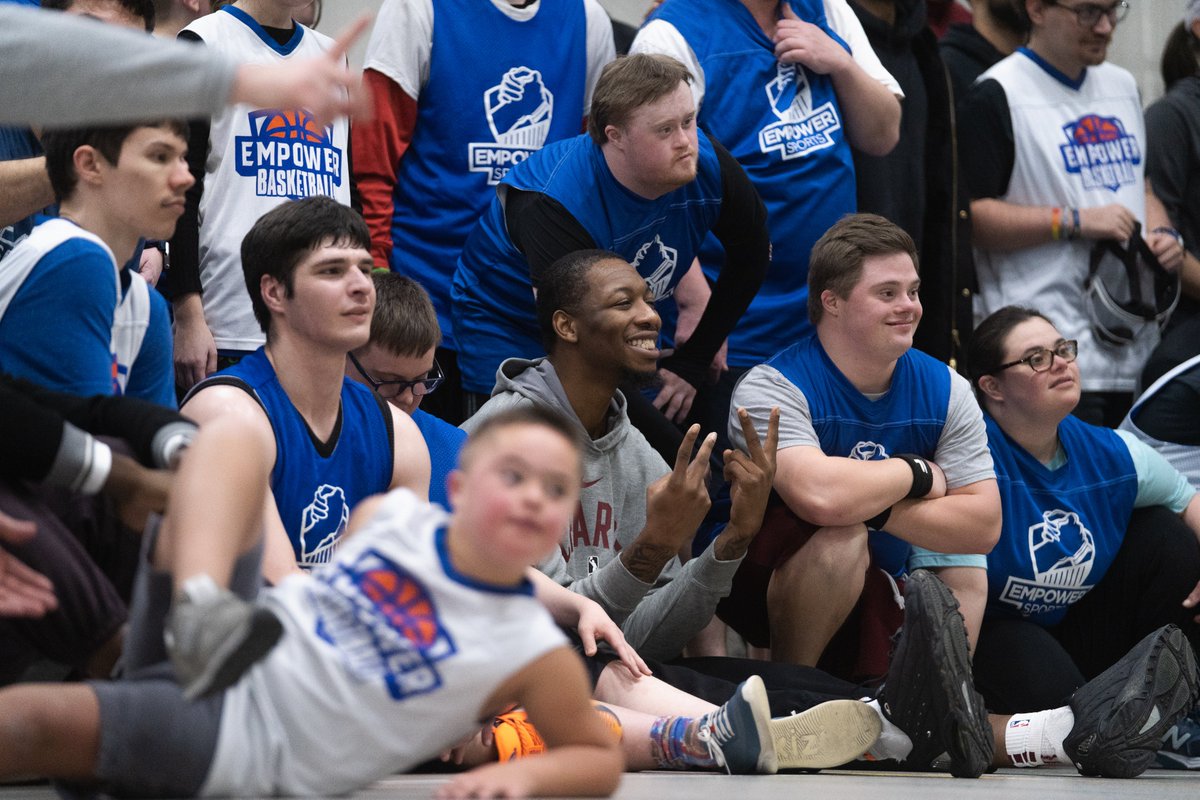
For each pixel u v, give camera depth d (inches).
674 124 334.6
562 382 321.4
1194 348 434.6
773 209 392.8
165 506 178.9
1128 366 443.5
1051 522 362.3
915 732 272.7
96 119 166.4
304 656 161.6
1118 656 372.8
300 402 255.4
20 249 220.4
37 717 151.6
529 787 161.8
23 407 176.9
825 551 323.3
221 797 160.2
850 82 398.0
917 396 340.2
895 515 326.3
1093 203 448.1
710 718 258.8
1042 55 453.4
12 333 216.7
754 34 398.0
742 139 392.8
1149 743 295.0
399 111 369.7
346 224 254.2
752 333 392.8
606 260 321.1
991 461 342.0
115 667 183.9
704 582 297.9
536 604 167.8
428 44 370.0
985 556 357.1
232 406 245.0
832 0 415.5
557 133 383.2
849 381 336.2
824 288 335.0
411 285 308.0
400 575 164.2
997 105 445.7
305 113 338.3
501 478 160.4
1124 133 456.4
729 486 355.3
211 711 158.4
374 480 264.2
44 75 162.4
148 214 230.2
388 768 166.2
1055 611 368.8
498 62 374.3
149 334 243.8
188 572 151.0
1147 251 443.2
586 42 389.4
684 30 395.9
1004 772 307.7
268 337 258.5
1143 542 369.4
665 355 377.7
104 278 221.0
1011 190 448.5
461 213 373.1
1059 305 437.4
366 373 300.8
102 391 220.5
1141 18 631.2
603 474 316.8
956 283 421.4
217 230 329.1
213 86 163.0
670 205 350.0
